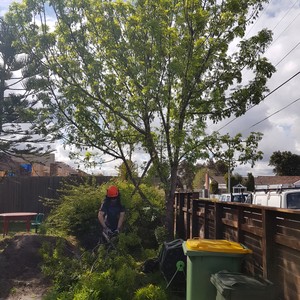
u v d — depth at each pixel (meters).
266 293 4.01
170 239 9.74
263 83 9.45
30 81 10.57
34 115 10.84
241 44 9.39
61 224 12.31
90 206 12.06
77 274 7.03
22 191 23.11
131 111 10.01
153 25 8.78
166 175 10.15
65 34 9.98
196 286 4.90
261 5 9.11
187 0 9.02
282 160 67.38
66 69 10.02
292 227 4.06
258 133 9.88
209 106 9.66
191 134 9.95
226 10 8.97
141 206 12.12
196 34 9.23
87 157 11.23
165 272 6.71
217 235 7.08
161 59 9.09
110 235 8.58
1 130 20.58
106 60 9.89
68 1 9.83
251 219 5.38
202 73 9.43
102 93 9.90
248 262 5.46
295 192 10.99
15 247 9.08
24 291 7.44
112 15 9.90
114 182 13.26
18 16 10.17
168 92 9.33
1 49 19.22
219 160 9.94
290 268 4.08
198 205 9.47
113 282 6.28
